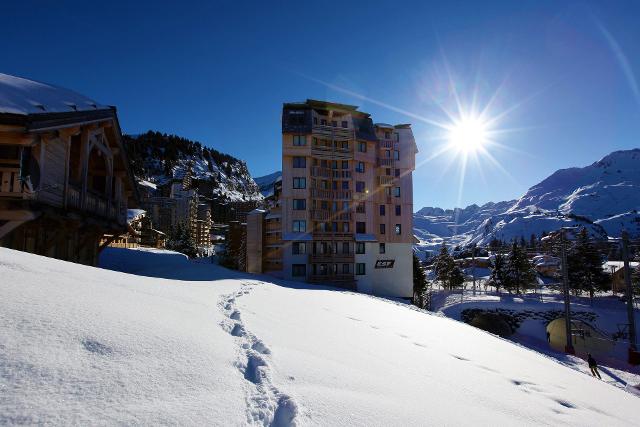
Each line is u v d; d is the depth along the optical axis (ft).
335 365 15.74
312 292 56.70
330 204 141.38
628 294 88.58
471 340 37.55
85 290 16.24
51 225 45.98
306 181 137.18
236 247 197.06
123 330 12.42
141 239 195.62
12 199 36.96
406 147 155.63
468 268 330.95
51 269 18.69
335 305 42.34
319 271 136.15
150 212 297.74
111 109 55.52
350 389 13.03
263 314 24.73
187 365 11.31
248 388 11.09
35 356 9.22
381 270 146.82
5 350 9.09
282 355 14.99
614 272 188.55
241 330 18.04
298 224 134.92
